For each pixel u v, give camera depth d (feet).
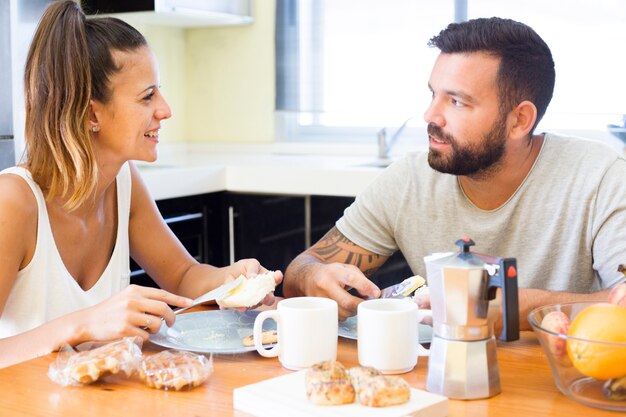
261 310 5.02
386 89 11.28
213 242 10.27
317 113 11.76
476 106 5.16
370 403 3.23
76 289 5.33
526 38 5.17
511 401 3.47
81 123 5.00
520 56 5.12
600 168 5.45
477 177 5.46
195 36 12.62
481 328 3.48
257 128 12.37
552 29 10.09
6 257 4.82
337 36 11.46
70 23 4.99
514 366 3.96
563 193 5.49
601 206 5.38
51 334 4.28
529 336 4.50
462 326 3.46
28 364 4.02
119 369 3.70
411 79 11.12
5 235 4.82
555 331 3.58
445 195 5.76
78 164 5.01
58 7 5.03
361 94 11.43
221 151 12.54
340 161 10.87
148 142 5.34
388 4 11.10
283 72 11.87
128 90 5.13
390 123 11.57
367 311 3.82
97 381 3.74
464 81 5.14
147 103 5.24
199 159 11.24
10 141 8.68
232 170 10.26
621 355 3.28
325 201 9.75
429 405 3.26
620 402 3.35
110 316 4.25
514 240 5.66
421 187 5.87
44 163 5.06
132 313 4.23
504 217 5.61
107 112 5.14
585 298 4.56
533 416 3.30
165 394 3.59
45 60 4.97
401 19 11.05
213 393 3.59
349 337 4.34
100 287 5.60
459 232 5.75
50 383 3.74
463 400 3.48
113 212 5.73
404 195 5.92
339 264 4.95
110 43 5.07
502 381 3.74
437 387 3.53
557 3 10.02
